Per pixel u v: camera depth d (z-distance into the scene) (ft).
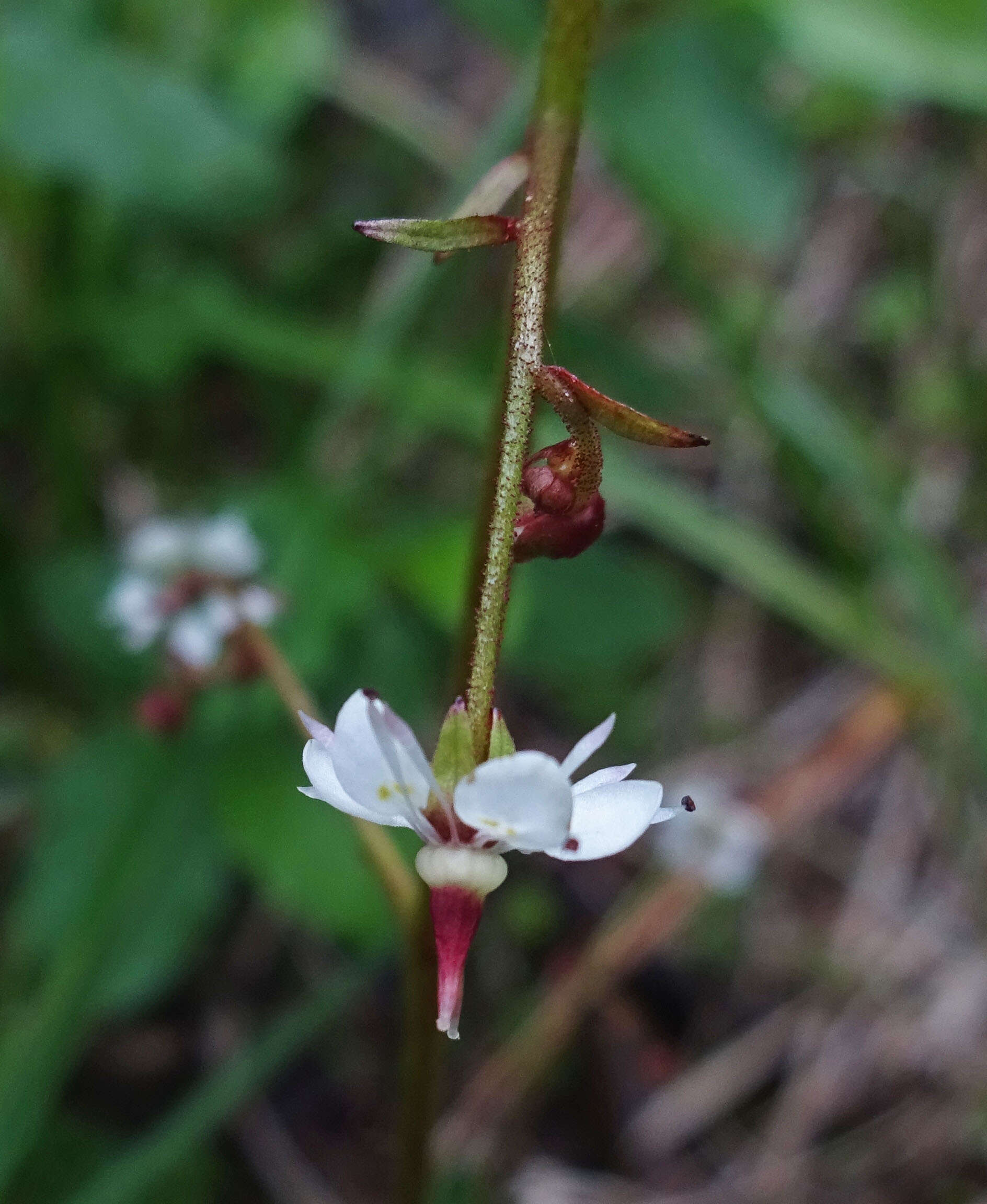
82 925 0.28
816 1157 0.36
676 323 0.49
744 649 0.45
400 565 0.32
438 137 0.43
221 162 0.35
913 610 0.43
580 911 0.39
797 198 0.36
